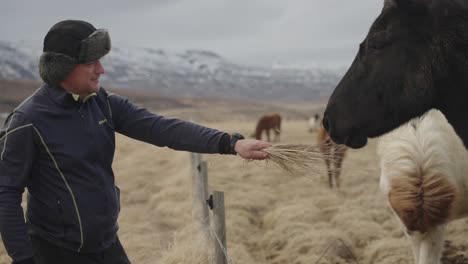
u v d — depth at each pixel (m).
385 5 2.92
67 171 2.60
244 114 129.38
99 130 2.73
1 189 2.47
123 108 2.99
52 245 2.69
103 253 2.78
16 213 2.45
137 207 9.14
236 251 6.24
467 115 2.90
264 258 6.55
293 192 9.64
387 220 7.49
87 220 2.63
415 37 2.82
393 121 3.00
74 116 2.63
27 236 2.46
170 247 6.10
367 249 6.38
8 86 141.62
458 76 2.79
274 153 3.04
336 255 6.24
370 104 2.99
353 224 7.13
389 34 2.87
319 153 3.16
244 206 8.64
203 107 149.62
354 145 3.13
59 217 2.62
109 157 2.79
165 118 3.04
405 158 4.38
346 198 9.10
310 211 7.85
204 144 2.97
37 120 2.54
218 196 4.29
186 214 7.81
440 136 4.30
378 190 9.25
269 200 9.17
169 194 9.27
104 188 2.71
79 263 2.71
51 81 2.57
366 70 2.99
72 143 2.60
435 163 4.24
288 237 6.89
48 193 2.62
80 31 2.54
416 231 4.43
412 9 2.77
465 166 4.29
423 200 4.27
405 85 2.88
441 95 2.90
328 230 6.84
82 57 2.52
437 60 2.79
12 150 2.49
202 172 6.40
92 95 2.69
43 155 2.58
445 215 4.28
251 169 11.26
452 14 2.73
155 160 13.91
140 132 3.02
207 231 5.54
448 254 6.00
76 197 2.61
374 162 11.51
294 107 198.62
